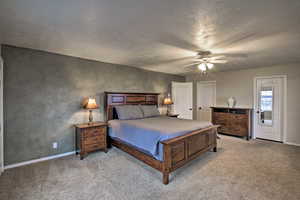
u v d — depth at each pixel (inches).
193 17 68.4
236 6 59.6
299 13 64.0
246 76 191.2
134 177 95.0
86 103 135.2
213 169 104.7
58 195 77.5
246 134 178.4
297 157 124.7
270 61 149.7
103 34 87.6
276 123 171.5
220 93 214.7
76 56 134.1
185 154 101.9
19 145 109.3
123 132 127.6
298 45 102.9
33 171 101.6
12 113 106.5
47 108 121.3
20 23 74.2
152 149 95.5
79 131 130.0
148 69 194.4
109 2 57.4
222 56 130.3
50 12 64.6
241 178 93.0
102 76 153.9
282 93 166.9
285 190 80.8
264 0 55.6
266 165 110.3
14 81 107.2
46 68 120.6
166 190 81.9
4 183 87.4
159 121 140.3
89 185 86.3
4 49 103.4
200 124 126.0
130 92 174.6
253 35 87.1
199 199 74.5
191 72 217.9
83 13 65.3
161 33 85.7
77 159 122.0
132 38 93.0
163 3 57.9
